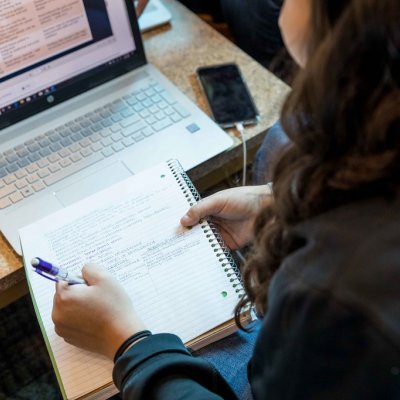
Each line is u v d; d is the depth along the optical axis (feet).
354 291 1.21
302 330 1.31
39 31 2.63
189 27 3.44
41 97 2.85
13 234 2.49
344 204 1.35
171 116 2.89
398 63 1.17
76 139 2.81
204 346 2.33
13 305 4.16
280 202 1.52
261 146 2.80
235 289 2.21
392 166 1.24
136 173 2.70
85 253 2.31
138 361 1.90
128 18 2.87
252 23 3.51
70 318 2.09
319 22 1.28
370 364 1.23
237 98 2.97
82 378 2.09
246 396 2.37
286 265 1.36
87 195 2.63
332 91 1.25
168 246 2.32
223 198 2.42
